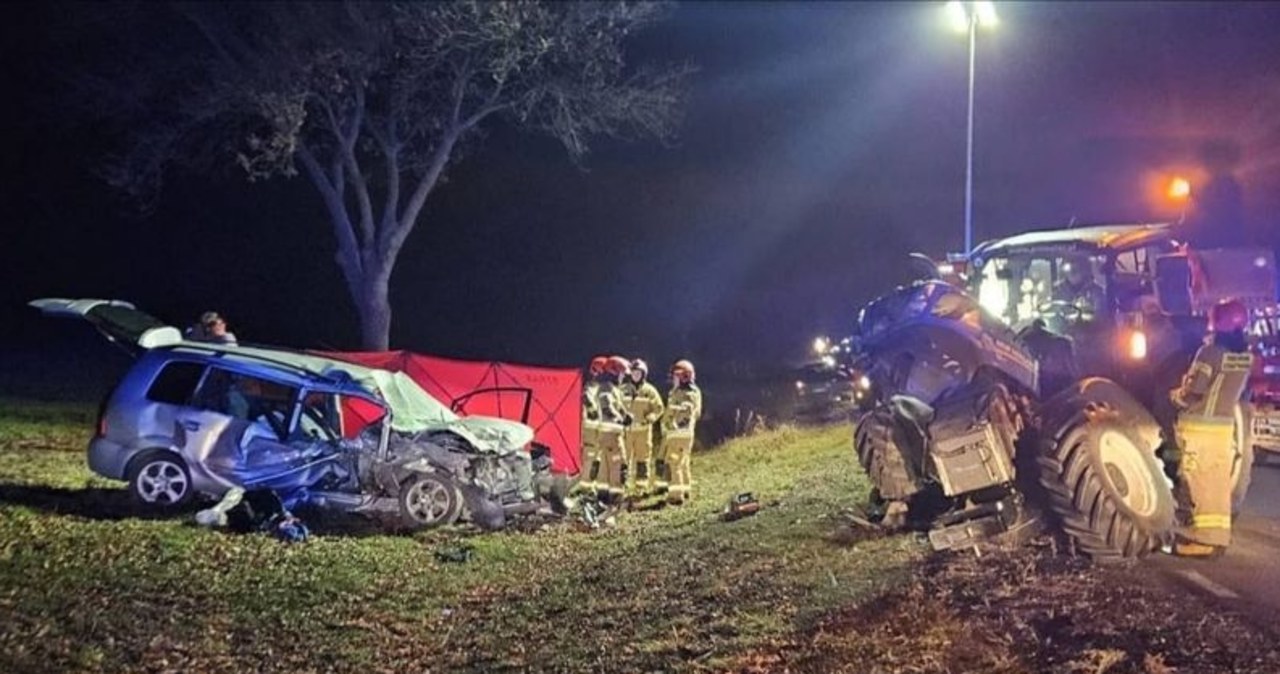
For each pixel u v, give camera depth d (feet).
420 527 46.65
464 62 92.58
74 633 31.19
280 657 30.99
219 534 42.42
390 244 96.99
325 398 49.55
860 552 34.42
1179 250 37.65
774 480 54.13
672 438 53.88
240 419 45.91
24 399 83.71
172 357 46.39
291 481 45.88
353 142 94.27
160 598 34.60
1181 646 24.30
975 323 33.24
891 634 27.02
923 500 36.70
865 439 36.29
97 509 44.93
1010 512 32.32
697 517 48.19
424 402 50.70
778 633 28.68
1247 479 36.96
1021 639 25.59
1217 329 33.24
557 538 46.62
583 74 94.02
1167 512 31.40
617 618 32.58
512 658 30.35
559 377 57.26
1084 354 35.27
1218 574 30.68
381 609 35.32
